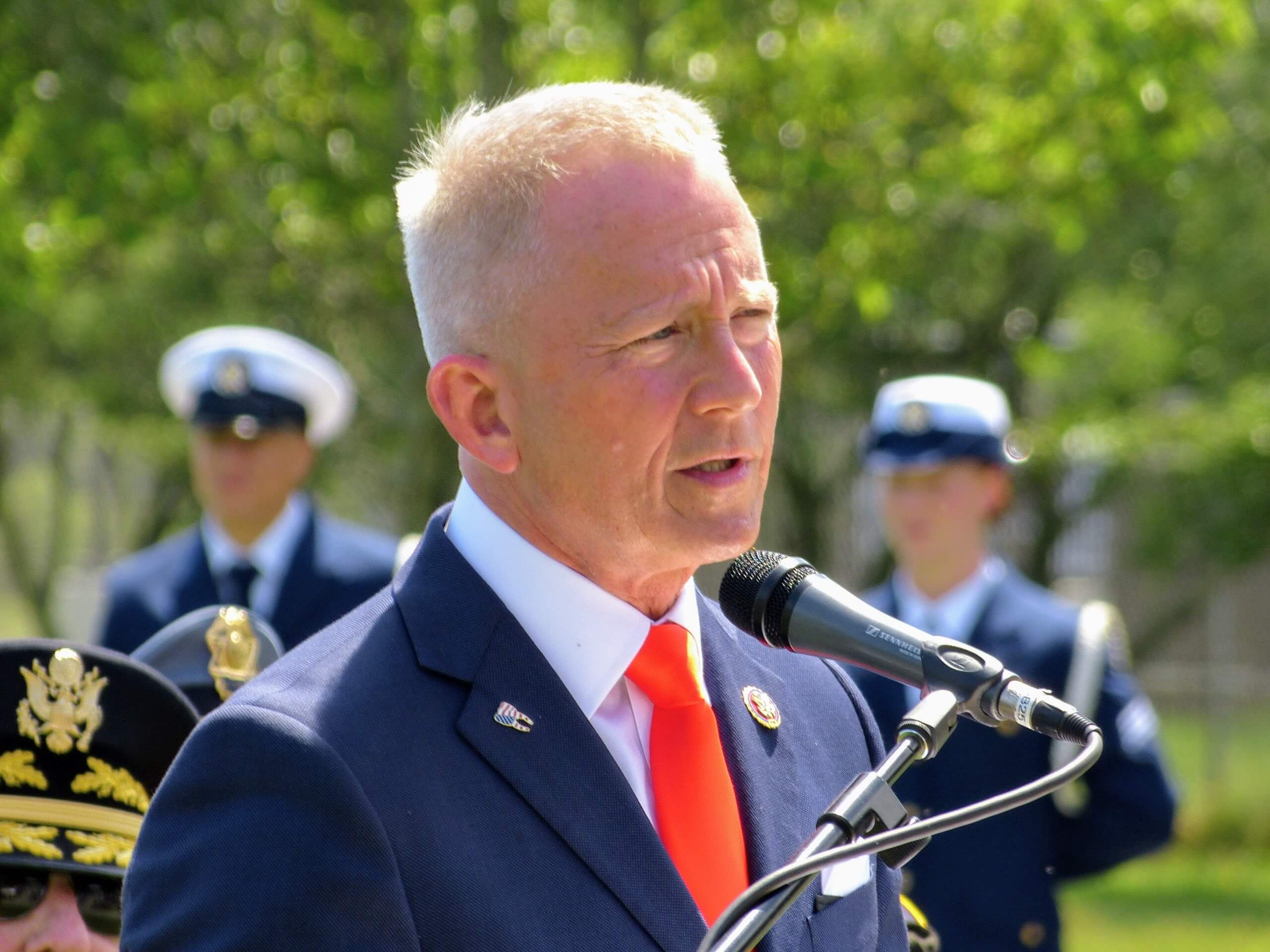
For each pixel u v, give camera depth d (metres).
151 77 30.47
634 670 7.19
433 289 7.28
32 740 7.83
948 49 32.12
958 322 44.00
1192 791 47.50
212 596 19.34
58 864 7.68
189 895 6.14
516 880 6.45
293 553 19.50
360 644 6.90
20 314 37.38
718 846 6.99
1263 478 43.66
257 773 6.24
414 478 31.02
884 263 34.38
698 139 7.14
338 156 31.08
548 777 6.68
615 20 30.44
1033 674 16.02
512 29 30.08
